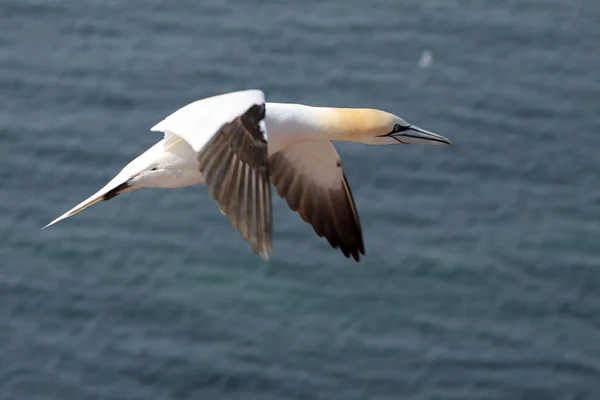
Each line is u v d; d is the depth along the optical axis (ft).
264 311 99.04
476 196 116.88
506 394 92.22
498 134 128.47
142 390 90.99
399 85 138.21
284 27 149.79
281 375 92.43
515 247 109.09
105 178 116.37
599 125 131.03
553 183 120.06
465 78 140.46
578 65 145.07
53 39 144.87
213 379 91.86
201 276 102.63
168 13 152.25
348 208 45.85
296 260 104.58
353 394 91.09
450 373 93.61
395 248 107.65
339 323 98.17
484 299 102.37
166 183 41.29
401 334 97.60
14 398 89.71
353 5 156.97
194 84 135.74
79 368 92.38
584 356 96.27
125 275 102.53
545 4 160.04
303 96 134.92
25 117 125.90
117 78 135.74
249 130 35.32
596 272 106.11
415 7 156.97
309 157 45.01
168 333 96.43
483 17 155.33
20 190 113.50
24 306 98.58
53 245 105.70
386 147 122.21
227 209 34.09
